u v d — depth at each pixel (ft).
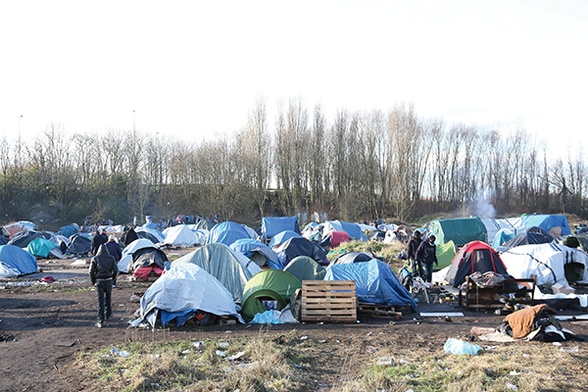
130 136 208.33
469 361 29.17
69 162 199.11
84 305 49.26
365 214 210.18
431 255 58.03
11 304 50.24
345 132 217.97
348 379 27.27
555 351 31.89
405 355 31.71
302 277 53.52
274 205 215.92
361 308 43.73
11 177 180.75
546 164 236.63
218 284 43.47
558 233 119.44
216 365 29.30
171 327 39.78
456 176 240.94
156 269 66.80
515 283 47.42
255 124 212.84
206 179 190.39
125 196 197.16
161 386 25.64
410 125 212.84
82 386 26.25
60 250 102.58
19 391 25.81
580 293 55.52
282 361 29.25
